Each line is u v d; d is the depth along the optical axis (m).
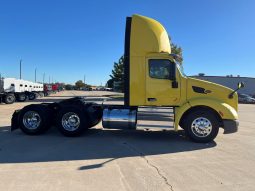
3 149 8.76
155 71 10.25
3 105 29.72
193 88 10.18
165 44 10.52
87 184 5.84
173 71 10.14
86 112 10.83
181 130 12.45
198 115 9.91
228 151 8.81
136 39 10.27
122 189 5.59
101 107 11.45
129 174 6.48
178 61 10.52
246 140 10.69
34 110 11.06
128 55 10.34
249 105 40.72
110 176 6.33
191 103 9.89
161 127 10.16
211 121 9.86
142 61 10.27
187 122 10.00
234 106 10.19
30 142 9.82
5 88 32.31
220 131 12.77
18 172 6.55
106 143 9.78
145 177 6.29
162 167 7.04
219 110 9.73
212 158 7.96
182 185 5.85
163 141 10.21
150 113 10.29
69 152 8.45
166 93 10.23
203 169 6.91
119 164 7.27
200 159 7.84
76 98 11.48
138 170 6.78
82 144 9.57
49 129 12.33
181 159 7.81
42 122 11.01
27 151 8.52
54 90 79.62
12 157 7.82
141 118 10.30
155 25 10.40
